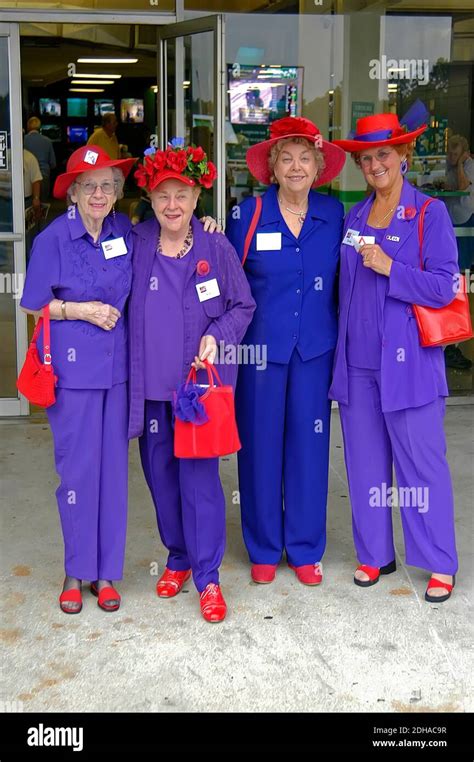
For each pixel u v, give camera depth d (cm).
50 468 515
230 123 585
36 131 955
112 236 329
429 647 312
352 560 391
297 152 332
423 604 346
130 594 356
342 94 601
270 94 589
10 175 583
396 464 355
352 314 345
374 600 350
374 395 351
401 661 303
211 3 579
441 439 349
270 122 591
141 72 1405
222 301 330
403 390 339
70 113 1588
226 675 294
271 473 361
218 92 530
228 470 509
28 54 1242
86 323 324
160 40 569
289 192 339
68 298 325
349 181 605
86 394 328
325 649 311
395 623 330
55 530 425
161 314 325
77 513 336
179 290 324
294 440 359
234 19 579
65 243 323
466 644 315
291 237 344
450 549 352
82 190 317
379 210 343
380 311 338
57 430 333
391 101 611
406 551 361
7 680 291
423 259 334
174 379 327
